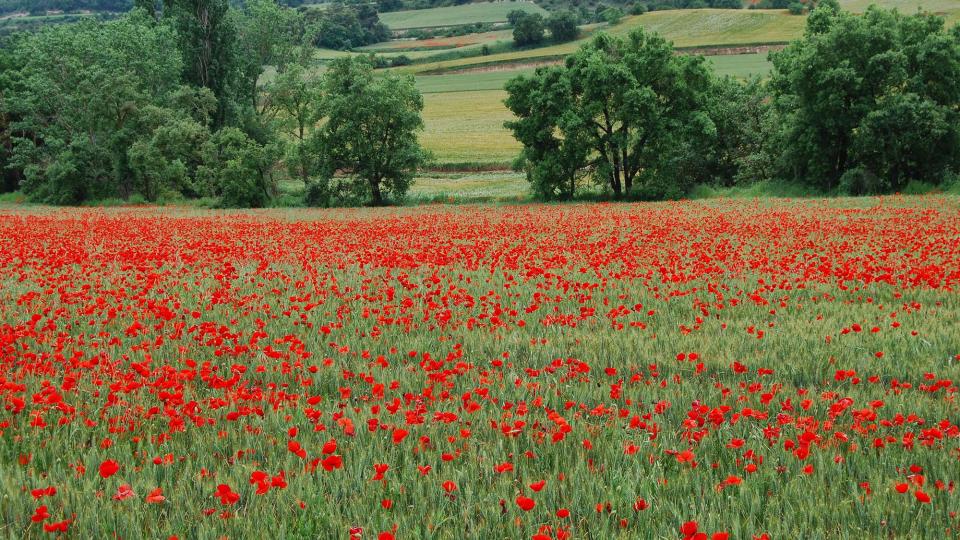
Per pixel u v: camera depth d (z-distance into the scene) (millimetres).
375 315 11453
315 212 47344
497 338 9586
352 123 56188
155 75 72438
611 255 17812
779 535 4242
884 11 47906
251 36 81500
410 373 7883
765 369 7539
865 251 18766
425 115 124875
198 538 4266
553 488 4832
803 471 5047
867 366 7969
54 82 68125
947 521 4418
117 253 20406
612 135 52562
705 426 6070
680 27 162250
